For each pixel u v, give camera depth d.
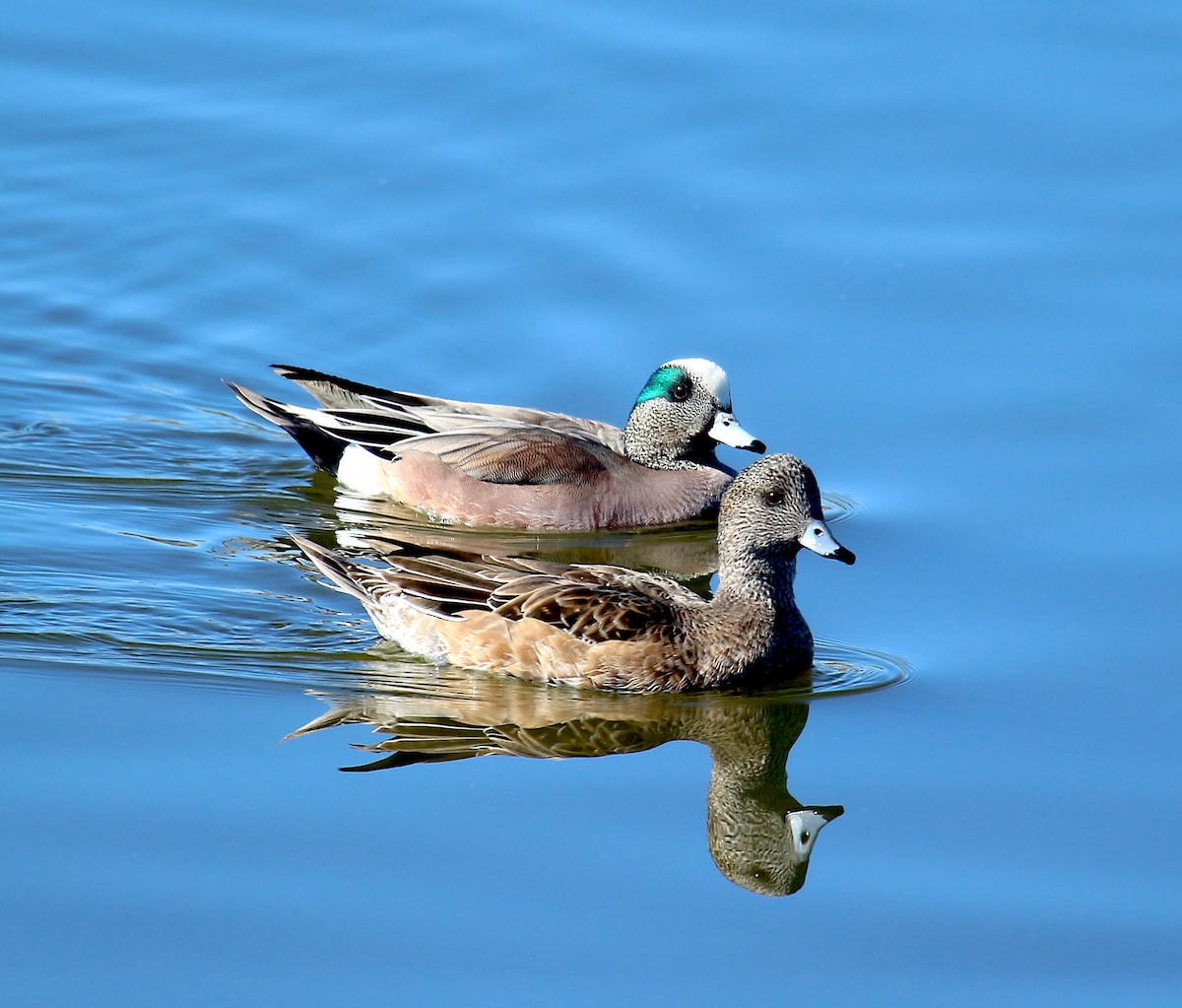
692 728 12.34
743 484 12.94
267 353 18.25
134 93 21.44
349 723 11.98
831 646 13.48
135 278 19.08
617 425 17.72
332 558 13.62
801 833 10.97
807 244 19.02
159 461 16.80
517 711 12.41
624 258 18.98
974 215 19.30
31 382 17.75
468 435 16.62
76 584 13.99
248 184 20.14
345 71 21.72
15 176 20.30
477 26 22.22
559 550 16.03
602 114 20.84
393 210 19.72
